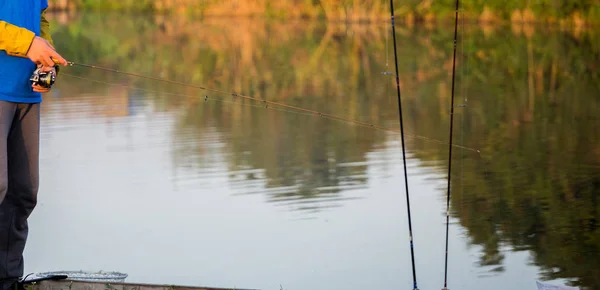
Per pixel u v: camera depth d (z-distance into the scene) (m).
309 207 8.93
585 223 8.18
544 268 7.05
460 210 8.73
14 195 5.31
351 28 36.00
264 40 31.48
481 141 12.41
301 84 19.77
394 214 8.65
